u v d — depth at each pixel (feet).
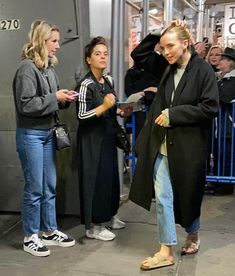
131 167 13.74
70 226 11.21
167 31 8.04
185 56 8.21
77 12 10.69
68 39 10.85
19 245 10.04
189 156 8.17
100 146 9.69
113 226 10.91
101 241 10.16
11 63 11.39
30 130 8.98
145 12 15.75
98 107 9.29
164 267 8.71
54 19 10.88
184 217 8.48
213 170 13.97
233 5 25.27
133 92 13.17
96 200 9.84
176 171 8.27
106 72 11.63
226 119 13.50
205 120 8.05
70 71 10.98
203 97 7.95
